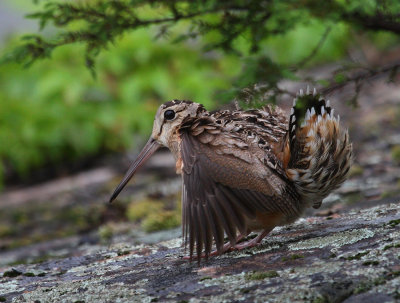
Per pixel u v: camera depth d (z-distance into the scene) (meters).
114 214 14.03
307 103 7.89
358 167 13.16
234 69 19.00
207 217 7.91
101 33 9.12
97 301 7.32
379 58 17.59
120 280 8.05
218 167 8.04
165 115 9.41
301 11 8.19
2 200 17.25
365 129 15.49
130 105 19.06
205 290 7.09
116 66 19.02
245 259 8.00
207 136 8.24
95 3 9.60
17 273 9.20
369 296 6.25
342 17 8.77
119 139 19.34
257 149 8.12
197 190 8.03
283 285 6.81
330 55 18.08
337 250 7.62
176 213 12.22
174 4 9.27
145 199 14.21
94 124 19.05
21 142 18.97
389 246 7.30
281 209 8.09
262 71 8.02
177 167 8.70
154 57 19.48
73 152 19.30
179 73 19.34
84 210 14.86
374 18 8.95
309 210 10.77
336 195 11.62
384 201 10.23
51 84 18.89
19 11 22.52
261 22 8.88
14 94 19.44
